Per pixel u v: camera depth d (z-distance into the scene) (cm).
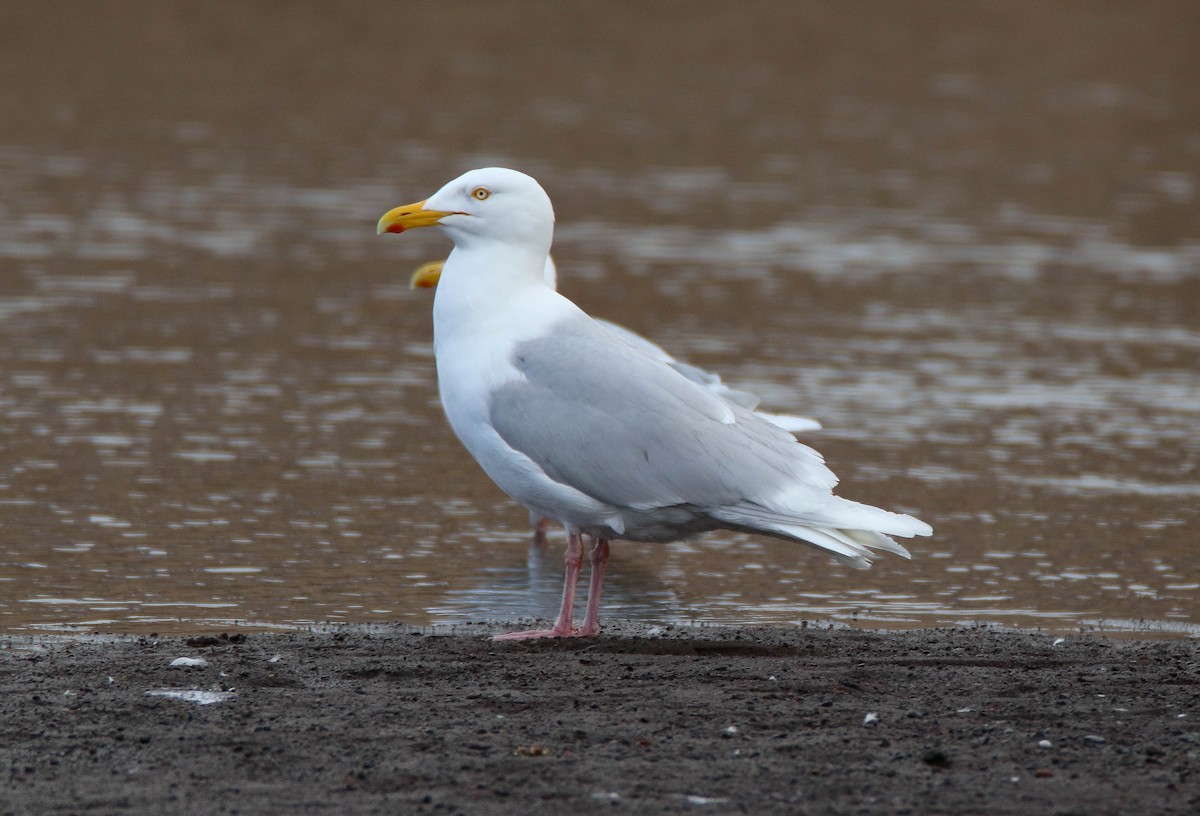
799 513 1012
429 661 982
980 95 4447
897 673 963
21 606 1158
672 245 2783
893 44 5075
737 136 3850
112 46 4503
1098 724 855
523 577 1284
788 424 1321
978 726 848
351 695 898
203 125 3684
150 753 789
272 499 1477
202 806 719
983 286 2573
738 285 2508
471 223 1069
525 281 1074
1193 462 1681
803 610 1210
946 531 1427
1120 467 1655
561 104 4122
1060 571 1315
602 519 1037
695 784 754
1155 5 5638
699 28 5166
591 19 5219
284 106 3931
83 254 2552
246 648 1017
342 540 1366
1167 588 1273
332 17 5025
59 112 3741
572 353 1038
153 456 1598
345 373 1972
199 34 4716
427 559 1326
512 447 1037
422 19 5084
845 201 3225
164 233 2727
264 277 2472
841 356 2106
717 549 1397
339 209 2972
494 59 4628
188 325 2167
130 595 1193
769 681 937
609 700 890
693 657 1008
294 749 797
